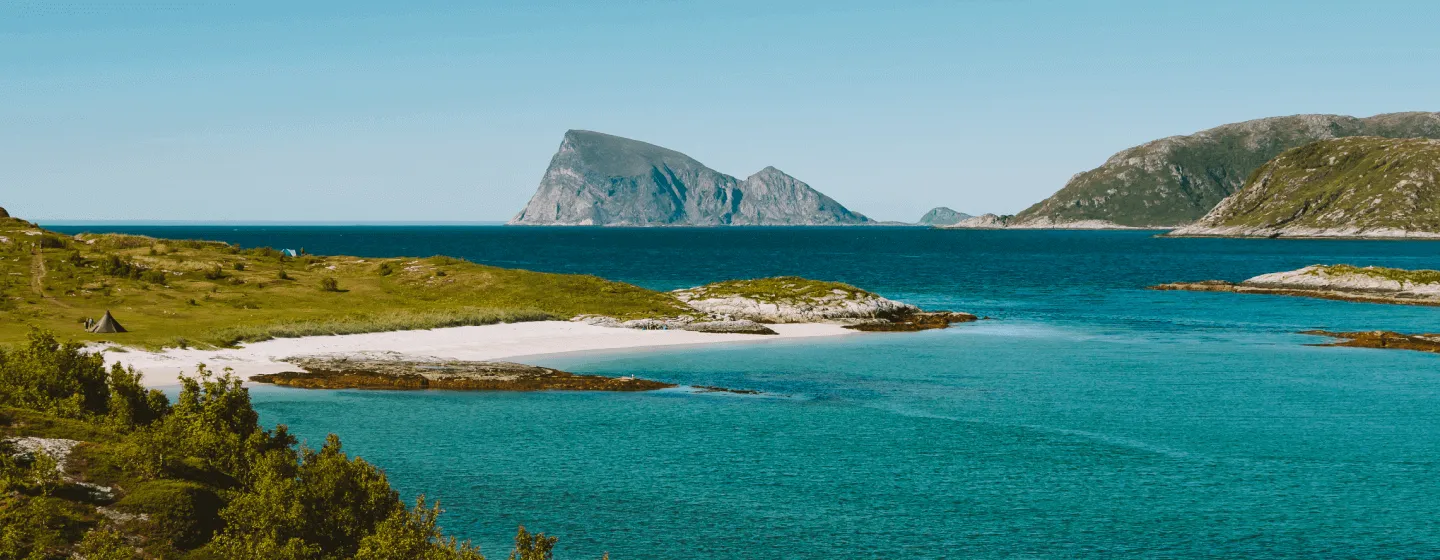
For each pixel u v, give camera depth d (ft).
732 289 351.25
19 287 275.18
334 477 94.53
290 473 99.66
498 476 134.62
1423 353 261.65
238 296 297.33
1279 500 126.41
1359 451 151.02
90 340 209.87
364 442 151.33
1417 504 124.67
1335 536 113.39
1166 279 602.85
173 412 115.96
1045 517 119.85
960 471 139.54
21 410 108.88
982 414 177.99
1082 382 213.05
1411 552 108.47
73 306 259.60
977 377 219.41
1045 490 130.72
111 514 88.69
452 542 90.94
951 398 193.47
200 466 101.30
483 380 200.03
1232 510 122.52
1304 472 139.44
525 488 129.49
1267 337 299.38
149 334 224.33
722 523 116.98
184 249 385.70
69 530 84.48
